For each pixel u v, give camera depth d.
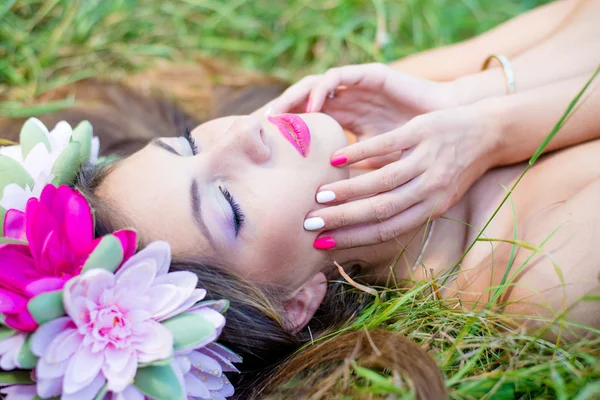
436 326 0.85
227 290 0.85
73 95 1.19
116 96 1.18
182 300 0.80
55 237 0.80
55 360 0.77
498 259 0.88
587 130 0.90
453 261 0.92
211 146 0.86
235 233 0.85
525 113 0.90
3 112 1.14
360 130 0.98
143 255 0.79
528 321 0.84
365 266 0.93
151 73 1.24
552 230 0.85
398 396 0.78
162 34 1.28
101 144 1.11
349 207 0.86
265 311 0.87
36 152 0.87
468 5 1.28
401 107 0.96
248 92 1.15
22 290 0.78
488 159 0.91
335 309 0.92
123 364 0.78
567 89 0.90
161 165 0.86
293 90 0.93
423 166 0.87
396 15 1.26
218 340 0.87
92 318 0.78
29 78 1.21
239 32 1.29
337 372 0.80
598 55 0.95
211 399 0.83
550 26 1.04
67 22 1.22
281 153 0.86
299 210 0.86
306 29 1.28
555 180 0.89
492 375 0.79
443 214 0.92
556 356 0.81
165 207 0.84
